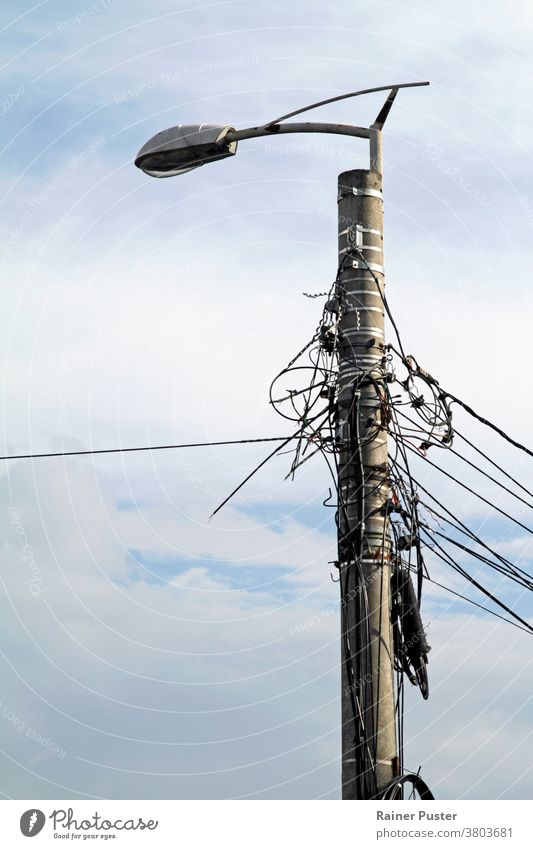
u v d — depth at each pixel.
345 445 12.63
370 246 13.02
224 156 14.30
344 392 12.76
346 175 13.20
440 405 13.23
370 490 12.44
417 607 12.59
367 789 11.66
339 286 12.97
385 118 13.51
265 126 13.98
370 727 11.80
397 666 12.46
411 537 12.62
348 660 11.97
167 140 14.32
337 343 12.91
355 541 12.28
